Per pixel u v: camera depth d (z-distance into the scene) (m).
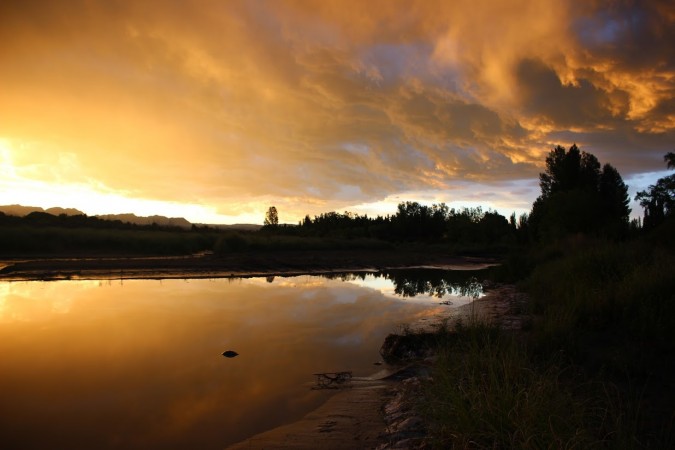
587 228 27.67
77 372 7.12
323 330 10.55
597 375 5.75
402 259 40.44
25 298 14.12
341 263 33.72
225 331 10.20
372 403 5.95
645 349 6.50
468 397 4.24
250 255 33.84
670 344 6.49
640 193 37.94
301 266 30.38
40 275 19.97
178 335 9.70
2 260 24.16
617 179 45.50
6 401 5.91
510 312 11.14
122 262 24.81
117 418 5.43
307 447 4.62
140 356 8.07
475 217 80.06
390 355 8.34
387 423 5.14
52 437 4.90
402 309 13.59
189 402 5.97
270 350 8.70
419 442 4.34
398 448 4.31
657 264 9.73
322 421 5.34
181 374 7.13
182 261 26.78
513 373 4.83
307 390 6.51
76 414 5.54
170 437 4.94
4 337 9.23
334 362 8.01
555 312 8.33
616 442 3.56
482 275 27.89
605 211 29.94
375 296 16.66
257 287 18.83
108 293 15.62
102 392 6.29
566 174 40.81
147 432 5.05
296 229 70.94
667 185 32.31
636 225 25.34
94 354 8.11
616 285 9.38
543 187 45.88
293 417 5.52
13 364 7.48
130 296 15.06
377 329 10.70
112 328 10.20
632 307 7.96
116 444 4.75
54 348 8.46
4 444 4.70
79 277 20.05
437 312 12.77
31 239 28.22
